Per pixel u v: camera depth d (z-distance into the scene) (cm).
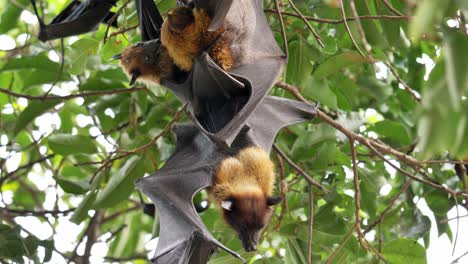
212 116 527
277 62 554
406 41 655
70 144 711
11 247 599
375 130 781
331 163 694
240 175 580
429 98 228
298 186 698
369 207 704
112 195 659
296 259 622
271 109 626
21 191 1094
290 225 628
